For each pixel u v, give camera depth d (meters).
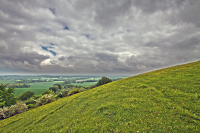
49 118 20.11
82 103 22.70
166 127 8.70
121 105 14.66
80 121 13.41
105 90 28.58
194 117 9.21
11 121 26.17
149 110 11.80
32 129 16.58
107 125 10.73
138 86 22.70
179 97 13.49
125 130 9.41
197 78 18.47
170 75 25.64
